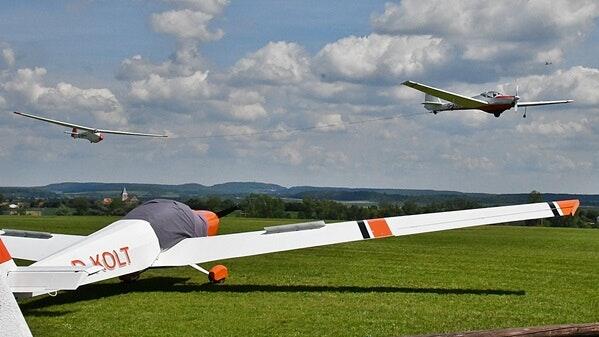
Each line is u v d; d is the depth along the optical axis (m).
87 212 94.75
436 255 22.72
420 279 15.78
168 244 14.36
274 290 13.91
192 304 12.00
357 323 10.27
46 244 15.13
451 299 12.71
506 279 15.82
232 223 56.94
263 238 14.53
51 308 11.59
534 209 14.98
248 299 12.64
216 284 14.88
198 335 9.38
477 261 20.45
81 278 10.07
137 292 13.59
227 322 10.30
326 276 16.39
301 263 19.75
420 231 14.30
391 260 20.77
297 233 14.64
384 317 10.77
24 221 54.06
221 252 14.08
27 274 10.12
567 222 82.56
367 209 95.50
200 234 15.70
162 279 15.86
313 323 10.24
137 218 14.12
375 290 13.92
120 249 12.89
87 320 10.45
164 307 11.68
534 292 13.69
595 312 11.36
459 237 36.47
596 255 23.16
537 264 19.52
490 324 10.27
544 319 10.70
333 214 94.06
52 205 109.44
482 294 13.39
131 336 9.30
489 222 14.46
